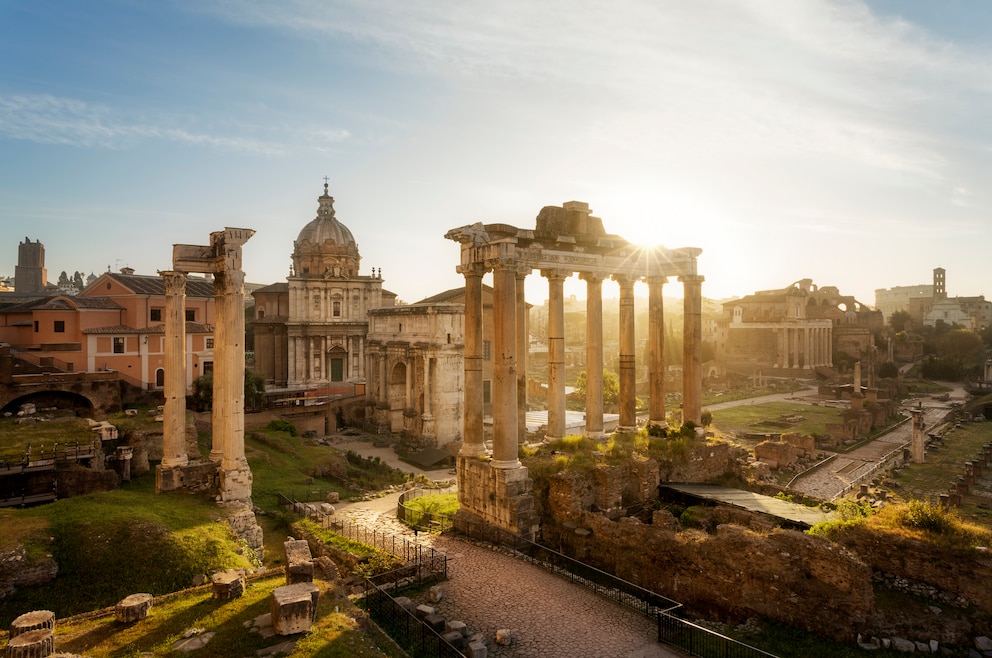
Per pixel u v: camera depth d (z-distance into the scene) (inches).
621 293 1679.4
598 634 852.0
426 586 1017.5
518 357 1672.0
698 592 953.5
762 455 2677.2
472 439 1378.0
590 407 1587.1
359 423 3540.8
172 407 1373.0
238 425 1333.7
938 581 880.3
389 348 3280.0
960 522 961.5
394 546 1203.2
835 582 837.2
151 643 707.4
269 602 823.1
